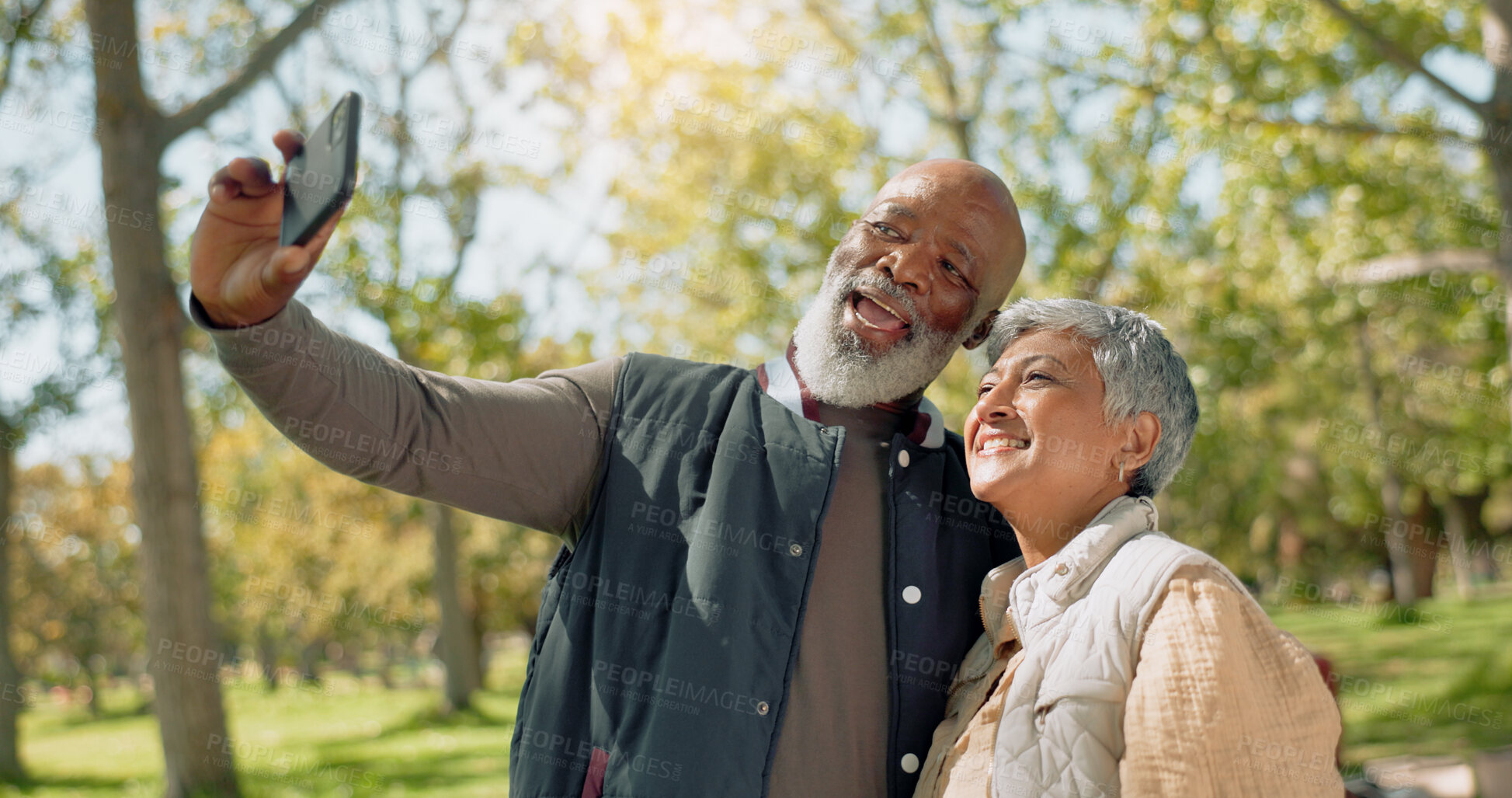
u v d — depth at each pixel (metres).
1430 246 12.04
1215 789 1.28
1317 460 21.62
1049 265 10.61
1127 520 1.57
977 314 1.94
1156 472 1.69
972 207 1.90
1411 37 9.57
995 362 1.77
